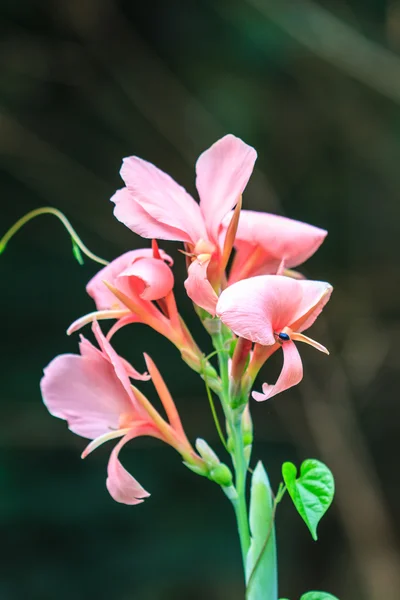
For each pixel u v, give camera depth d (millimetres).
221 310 1034
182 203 1101
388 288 3482
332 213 3514
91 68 3340
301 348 3414
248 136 3391
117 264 1141
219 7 3328
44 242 3256
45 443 3082
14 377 3100
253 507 1113
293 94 3443
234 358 1097
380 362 3453
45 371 1129
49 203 3301
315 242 1116
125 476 1100
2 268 3178
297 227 1117
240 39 3346
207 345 3137
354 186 3512
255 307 1034
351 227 3512
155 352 3170
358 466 3377
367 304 3488
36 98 3279
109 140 3373
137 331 3158
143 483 3133
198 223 1101
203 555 3092
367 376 3463
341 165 3502
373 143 3498
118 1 3316
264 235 1112
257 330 1031
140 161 1098
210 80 3400
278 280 1048
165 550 3086
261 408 3377
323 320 3430
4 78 3223
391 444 3502
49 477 3084
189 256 1103
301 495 1069
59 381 1128
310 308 1050
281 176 3459
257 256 1122
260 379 3336
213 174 1106
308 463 1081
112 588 3016
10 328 3145
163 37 3387
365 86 3445
